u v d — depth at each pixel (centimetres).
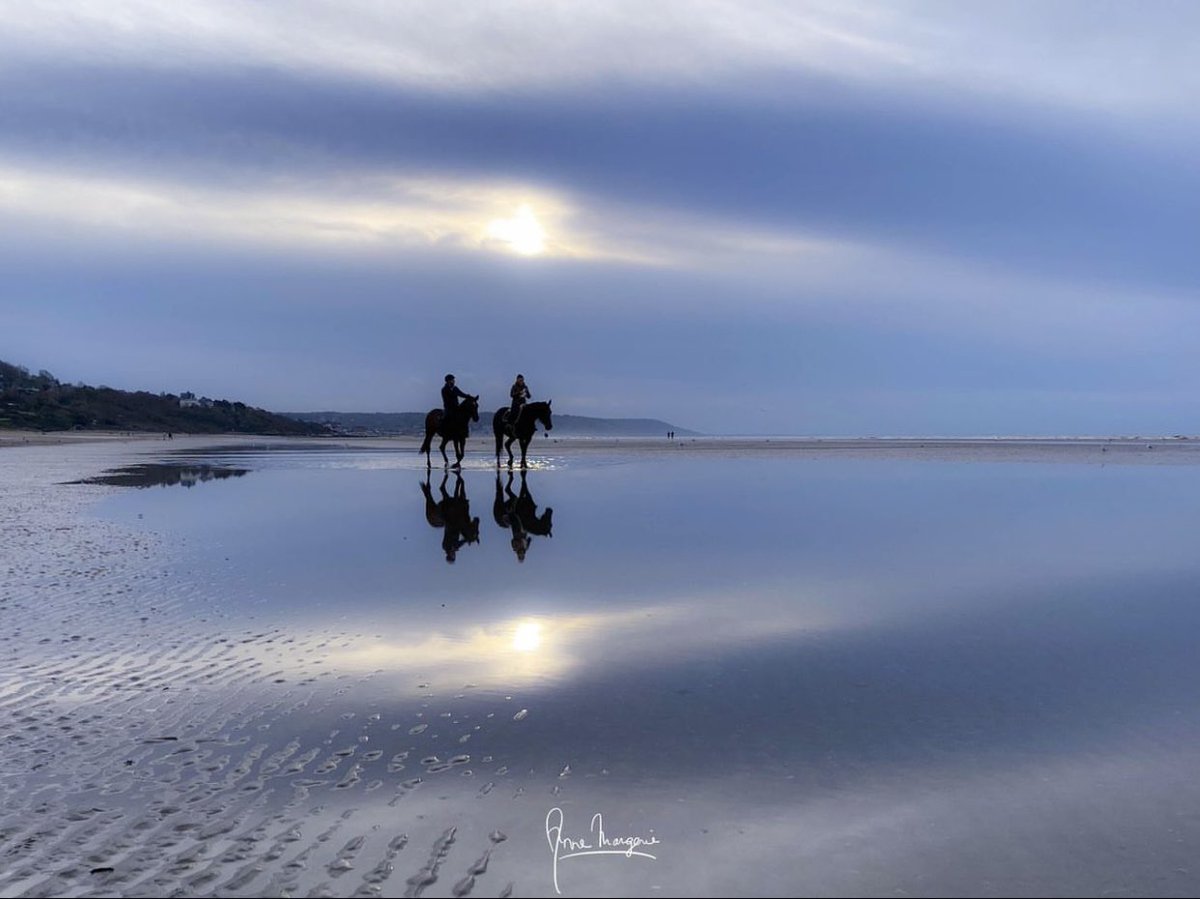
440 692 658
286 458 4878
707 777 500
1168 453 5625
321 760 530
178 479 3067
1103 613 912
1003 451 5997
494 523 1711
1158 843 425
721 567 1194
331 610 936
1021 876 396
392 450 6400
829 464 4003
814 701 631
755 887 387
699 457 4869
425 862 408
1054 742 550
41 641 815
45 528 1661
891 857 412
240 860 411
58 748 554
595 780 497
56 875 397
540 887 386
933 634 824
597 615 905
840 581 1089
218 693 660
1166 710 609
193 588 1065
